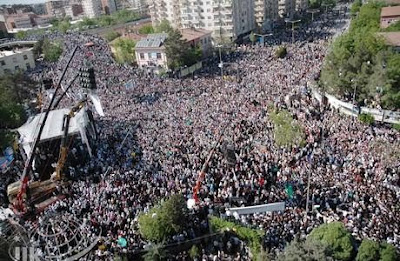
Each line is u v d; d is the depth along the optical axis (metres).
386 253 22.84
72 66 85.44
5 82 72.69
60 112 48.12
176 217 27.31
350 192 30.09
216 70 80.88
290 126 39.66
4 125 59.00
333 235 23.81
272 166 35.22
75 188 35.19
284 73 66.75
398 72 46.31
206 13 120.75
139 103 59.66
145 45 93.69
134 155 39.91
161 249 26.17
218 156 37.47
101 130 49.72
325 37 104.50
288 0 155.12
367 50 51.19
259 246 25.20
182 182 33.38
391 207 28.30
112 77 75.94
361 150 36.72
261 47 102.25
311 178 32.66
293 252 21.80
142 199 31.27
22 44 134.75
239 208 28.19
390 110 46.75
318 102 54.34
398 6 82.50
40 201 33.88
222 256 26.06
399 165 33.62
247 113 48.78
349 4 174.50
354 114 49.22
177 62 86.69
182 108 54.12
